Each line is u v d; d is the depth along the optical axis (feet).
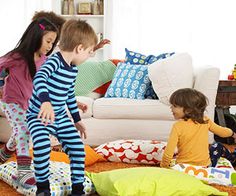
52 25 7.66
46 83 6.32
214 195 6.93
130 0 16.81
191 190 6.68
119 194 6.41
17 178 7.28
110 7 17.06
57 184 6.79
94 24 17.90
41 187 6.39
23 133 7.56
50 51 8.07
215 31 15.94
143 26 16.66
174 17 16.34
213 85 11.45
